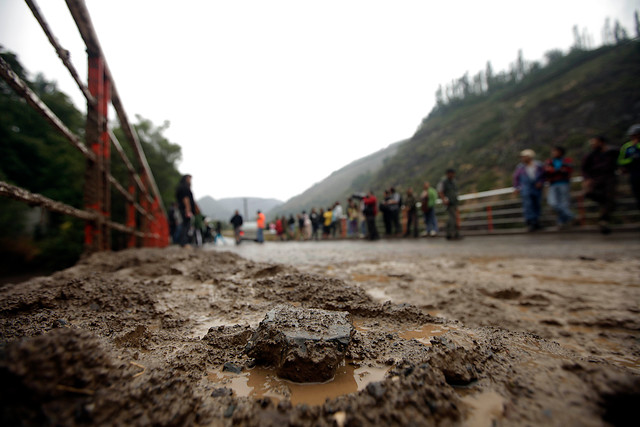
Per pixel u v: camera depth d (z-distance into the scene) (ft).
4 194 5.82
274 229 78.64
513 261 12.25
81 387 2.02
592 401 2.23
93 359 2.19
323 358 2.86
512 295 6.79
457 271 9.85
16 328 3.59
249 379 2.88
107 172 12.76
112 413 1.95
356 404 2.24
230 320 4.50
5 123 50.90
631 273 9.01
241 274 7.41
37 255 42.63
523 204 30.45
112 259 10.25
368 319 4.64
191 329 4.14
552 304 6.01
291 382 2.82
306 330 3.21
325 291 5.57
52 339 2.06
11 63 42.91
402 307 4.86
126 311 4.60
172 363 3.06
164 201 107.55
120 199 65.41
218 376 2.95
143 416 2.02
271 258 14.61
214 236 79.05
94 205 11.50
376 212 38.52
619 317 5.11
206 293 5.89
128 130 19.65
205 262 9.34
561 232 27.73
